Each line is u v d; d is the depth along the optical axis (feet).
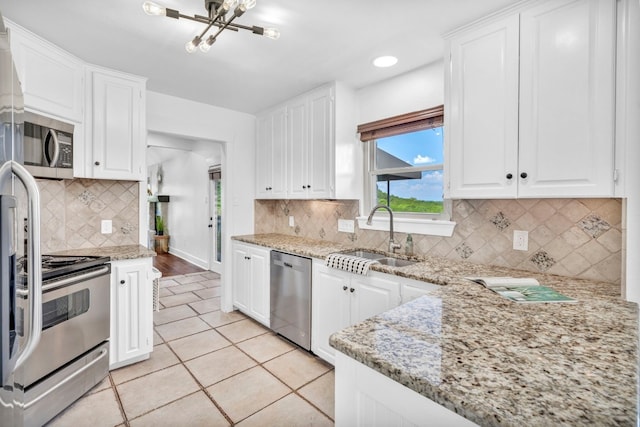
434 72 7.66
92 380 6.70
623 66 4.35
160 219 25.30
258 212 12.31
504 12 5.44
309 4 5.44
